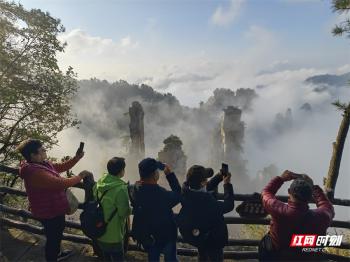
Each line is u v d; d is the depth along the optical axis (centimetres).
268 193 404
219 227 417
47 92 1867
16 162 1841
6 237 643
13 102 1761
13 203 1261
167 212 416
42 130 1955
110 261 489
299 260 383
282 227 379
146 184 416
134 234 423
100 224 430
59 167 509
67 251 588
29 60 1809
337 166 1080
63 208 472
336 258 577
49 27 1806
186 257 620
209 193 417
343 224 569
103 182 442
